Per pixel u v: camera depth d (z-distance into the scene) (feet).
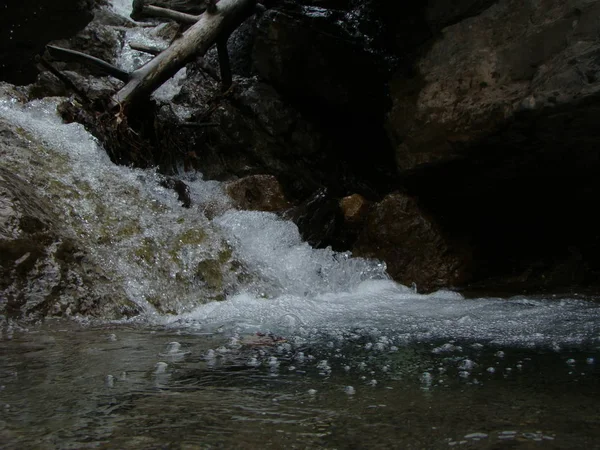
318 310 13.34
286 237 18.72
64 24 22.93
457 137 16.46
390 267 18.90
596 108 13.29
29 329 9.91
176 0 36.19
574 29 14.02
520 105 14.34
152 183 18.10
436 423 5.22
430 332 10.39
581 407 5.74
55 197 14.25
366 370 7.37
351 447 4.60
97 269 12.58
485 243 19.79
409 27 19.48
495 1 16.58
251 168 23.56
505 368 7.53
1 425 4.98
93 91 25.53
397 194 19.49
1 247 11.16
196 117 24.14
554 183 17.25
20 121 17.22
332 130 25.29
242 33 27.91
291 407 5.67
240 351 8.51
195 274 14.34
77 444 4.56
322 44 23.32
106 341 9.05
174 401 5.79
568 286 17.78
